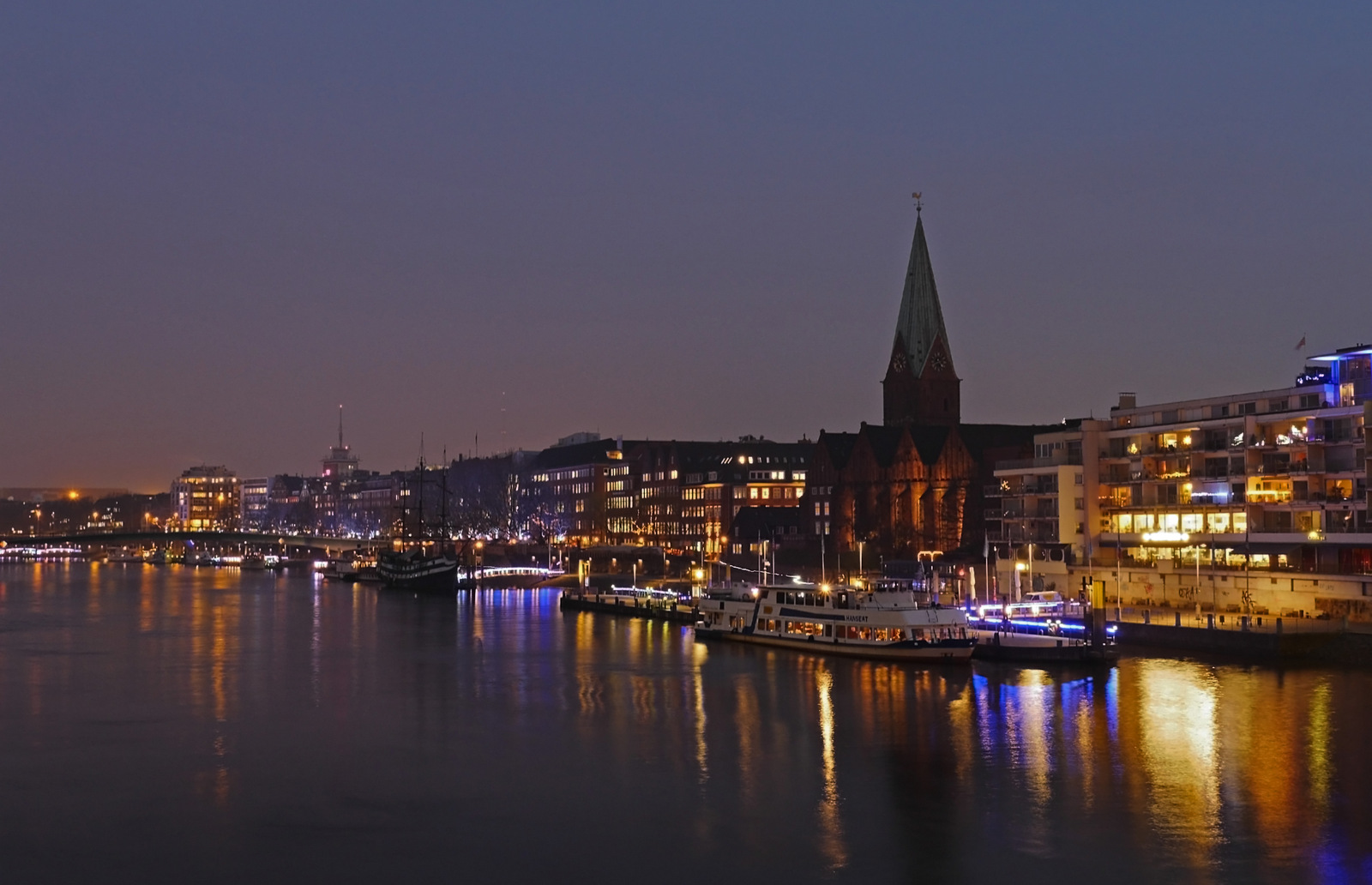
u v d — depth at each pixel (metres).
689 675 126.56
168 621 198.38
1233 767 84.94
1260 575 146.88
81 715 106.88
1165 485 169.00
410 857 69.44
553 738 96.81
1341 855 68.56
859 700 109.81
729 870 67.06
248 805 78.81
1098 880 65.44
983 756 88.75
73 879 66.50
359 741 96.19
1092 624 125.00
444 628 183.12
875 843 70.94
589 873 66.81
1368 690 108.06
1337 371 152.12
